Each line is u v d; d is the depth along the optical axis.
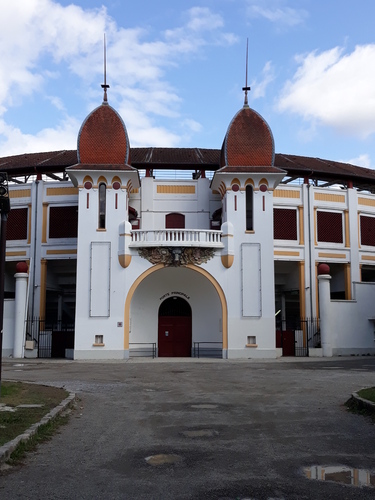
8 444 8.90
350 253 40.31
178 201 38.53
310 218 39.50
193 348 34.38
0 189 12.10
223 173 32.84
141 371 24.17
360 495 7.05
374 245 41.56
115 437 10.44
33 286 38.12
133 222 37.62
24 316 34.44
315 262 39.25
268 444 9.82
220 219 37.84
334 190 40.66
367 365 27.55
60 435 10.62
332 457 8.91
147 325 34.53
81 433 10.81
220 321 33.25
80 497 6.96
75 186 35.25
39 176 39.78
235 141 33.75
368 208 41.56
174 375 22.36
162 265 31.91
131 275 31.94
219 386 18.61
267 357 32.00
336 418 12.41
